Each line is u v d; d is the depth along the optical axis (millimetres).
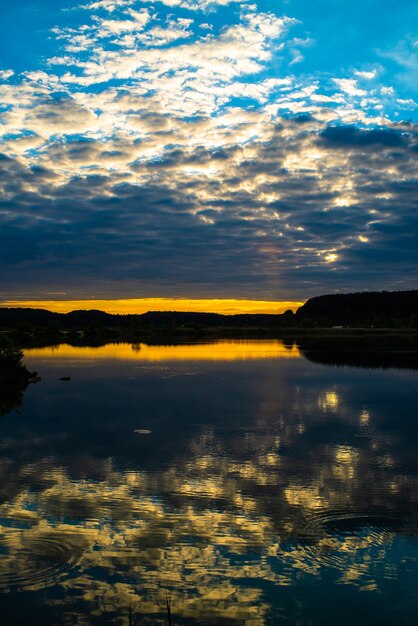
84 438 20547
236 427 22641
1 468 16484
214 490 14578
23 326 131500
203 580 9844
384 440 20406
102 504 13422
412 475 16000
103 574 9992
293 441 20203
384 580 9891
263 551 10953
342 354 65750
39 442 19922
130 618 8352
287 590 9555
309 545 11234
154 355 64062
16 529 11867
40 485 14859
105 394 31953
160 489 14617
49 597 9258
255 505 13484
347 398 30531
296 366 49875
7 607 8969
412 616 8828
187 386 35688
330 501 13781
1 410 26656
